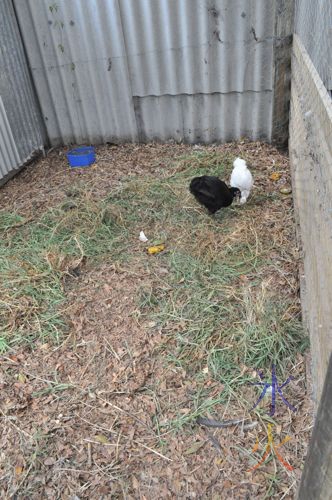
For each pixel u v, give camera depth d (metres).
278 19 4.07
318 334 1.99
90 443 2.05
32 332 2.67
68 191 4.21
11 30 4.43
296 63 3.69
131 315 2.73
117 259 3.24
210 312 2.68
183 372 2.34
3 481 1.94
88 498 1.85
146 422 2.12
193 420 2.10
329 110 1.83
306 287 2.55
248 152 4.68
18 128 4.67
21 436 2.11
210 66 4.53
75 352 2.53
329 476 1.17
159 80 4.75
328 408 1.08
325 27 2.31
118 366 2.42
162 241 3.39
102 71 4.80
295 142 3.68
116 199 4.01
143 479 1.90
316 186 2.18
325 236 1.83
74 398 2.27
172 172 4.43
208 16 4.23
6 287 3.00
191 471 1.91
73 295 2.94
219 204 3.40
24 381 2.38
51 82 4.94
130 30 4.50
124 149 5.14
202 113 4.88
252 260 3.06
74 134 5.32
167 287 2.92
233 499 1.80
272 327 2.50
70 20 4.52
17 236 3.60
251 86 4.55
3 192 4.40
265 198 3.78
